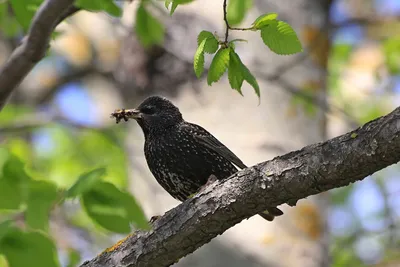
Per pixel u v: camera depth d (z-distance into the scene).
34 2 9.19
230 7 9.92
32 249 7.79
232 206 7.42
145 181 12.16
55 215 15.11
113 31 15.64
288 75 12.74
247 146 11.52
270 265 11.04
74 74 19.53
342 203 19.14
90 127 14.06
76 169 18.39
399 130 6.33
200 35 6.95
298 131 11.84
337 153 6.73
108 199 7.12
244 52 12.04
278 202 7.26
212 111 11.72
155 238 7.89
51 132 19.09
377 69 18.34
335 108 14.20
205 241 7.77
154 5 10.39
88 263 8.26
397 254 17.55
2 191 7.81
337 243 17.78
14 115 17.19
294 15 12.92
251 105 11.70
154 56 12.23
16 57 8.57
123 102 12.77
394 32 18.95
